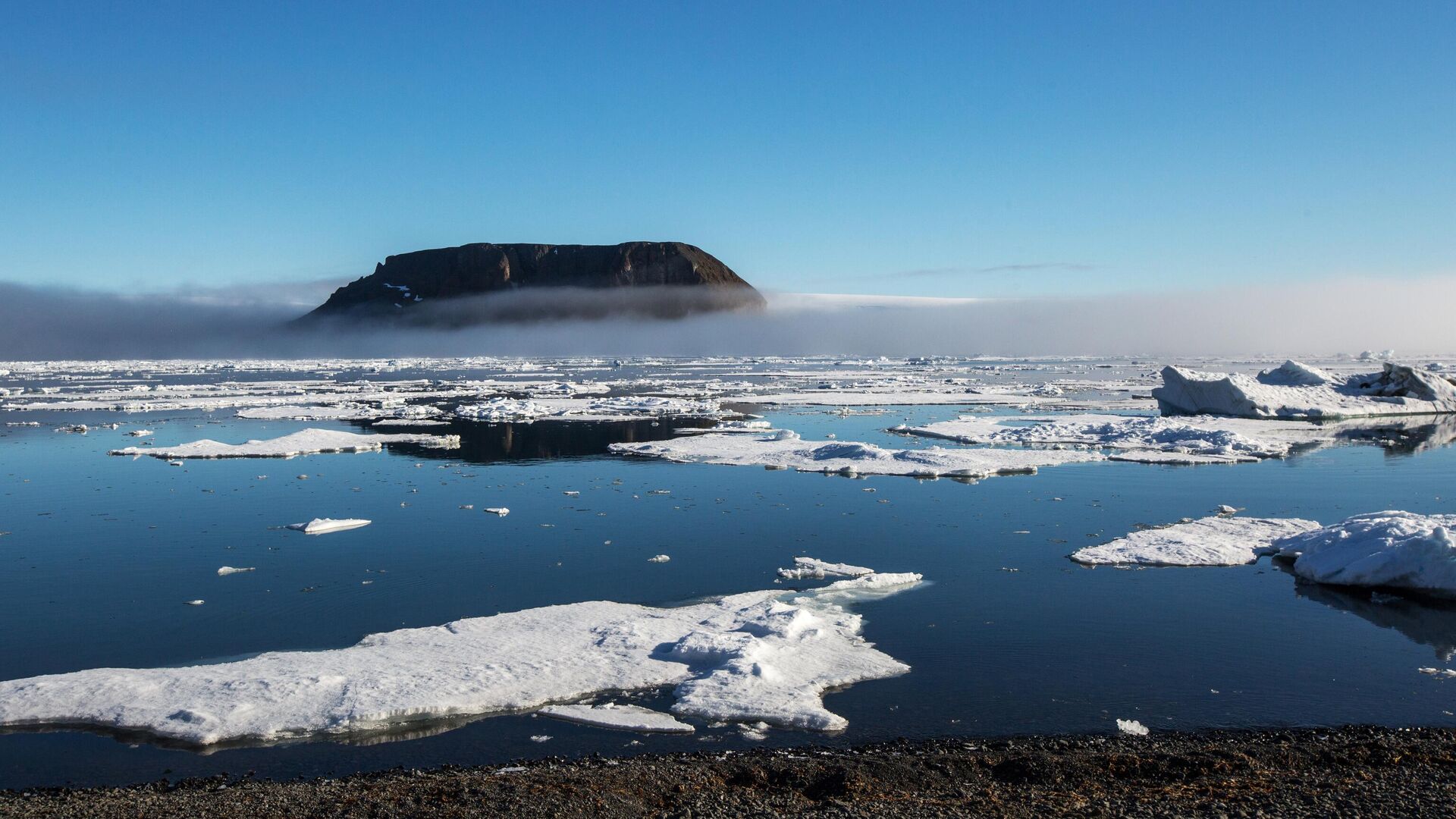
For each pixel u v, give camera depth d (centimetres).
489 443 3800
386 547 1995
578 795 881
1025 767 962
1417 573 1619
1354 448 3622
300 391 7506
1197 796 892
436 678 1212
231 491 2666
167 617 1532
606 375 11250
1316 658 1326
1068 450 3456
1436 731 1080
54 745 1052
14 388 7881
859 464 3059
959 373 11606
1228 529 2084
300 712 1121
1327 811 855
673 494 2603
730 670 1222
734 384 8594
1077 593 1641
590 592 1662
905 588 1670
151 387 8006
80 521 2261
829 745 1051
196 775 980
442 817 838
